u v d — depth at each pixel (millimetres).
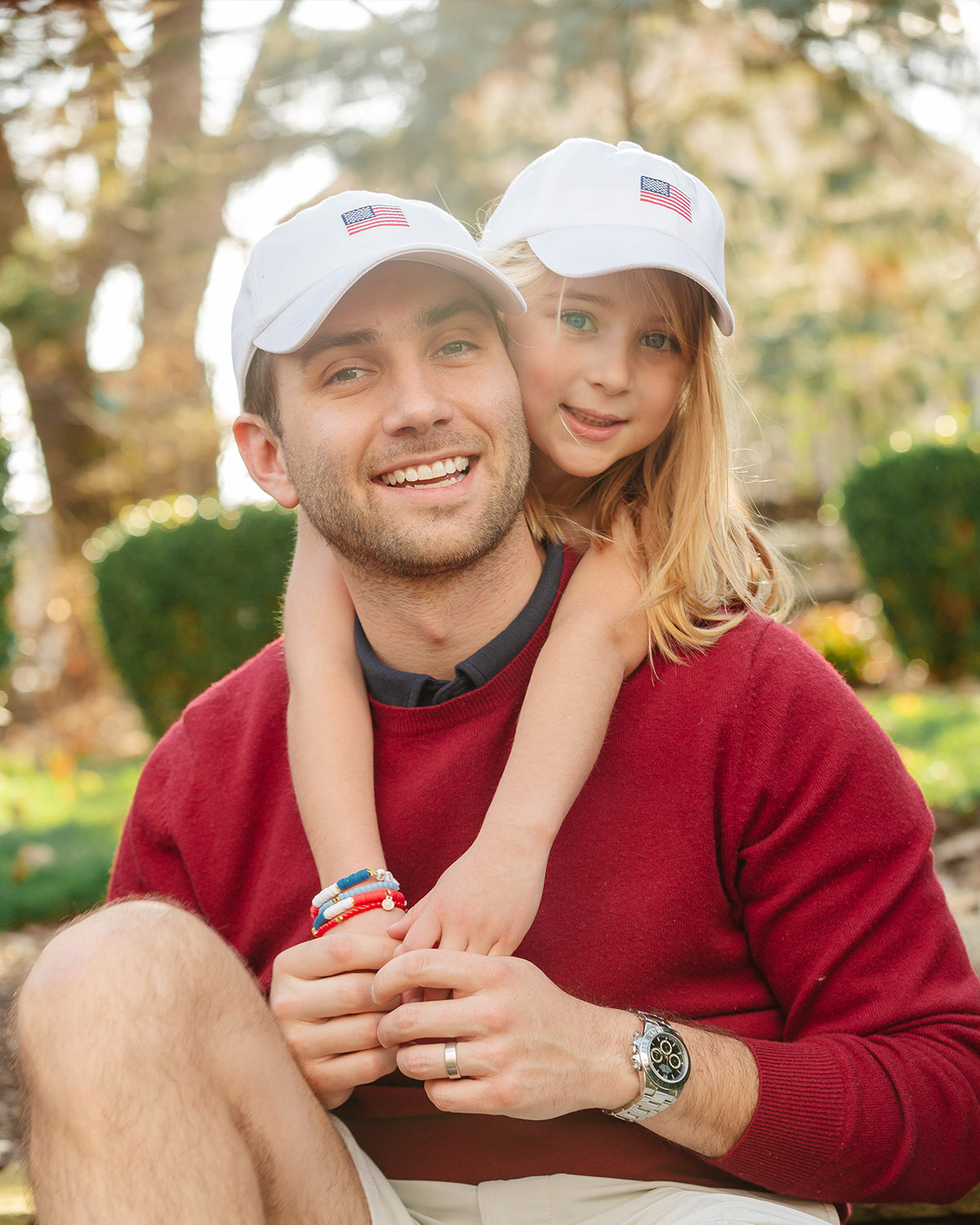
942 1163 1558
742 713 1671
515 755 1655
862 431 12805
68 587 11328
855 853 1622
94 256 11516
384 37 9438
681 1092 1477
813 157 12125
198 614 7566
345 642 1891
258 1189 1371
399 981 1452
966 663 8414
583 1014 1482
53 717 10875
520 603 1778
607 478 2156
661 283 2113
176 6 6176
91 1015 1339
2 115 7500
